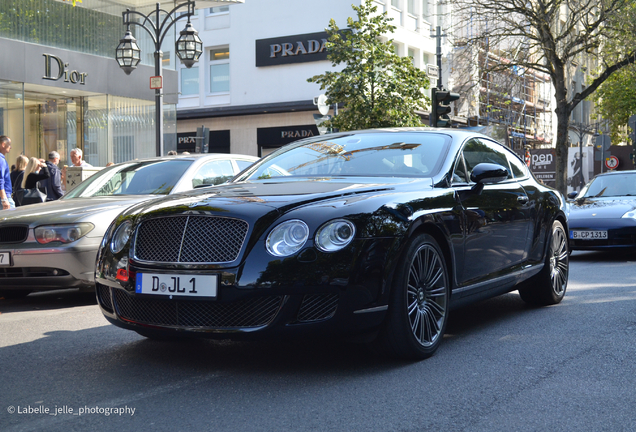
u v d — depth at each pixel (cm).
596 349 461
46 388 379
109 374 407
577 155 3278
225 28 3181
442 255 448
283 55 3038
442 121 1523
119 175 799
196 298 383
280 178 498
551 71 2308
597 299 687
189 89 3303
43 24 1847
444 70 3189
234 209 393
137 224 415
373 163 502
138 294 401
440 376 394
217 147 3241
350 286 378
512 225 552
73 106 1953
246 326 380
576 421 316
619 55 2250
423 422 315
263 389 370
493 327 546
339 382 383
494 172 492
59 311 653
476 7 2273
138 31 2148
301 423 314
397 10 3066
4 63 1727
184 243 394
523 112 3512
